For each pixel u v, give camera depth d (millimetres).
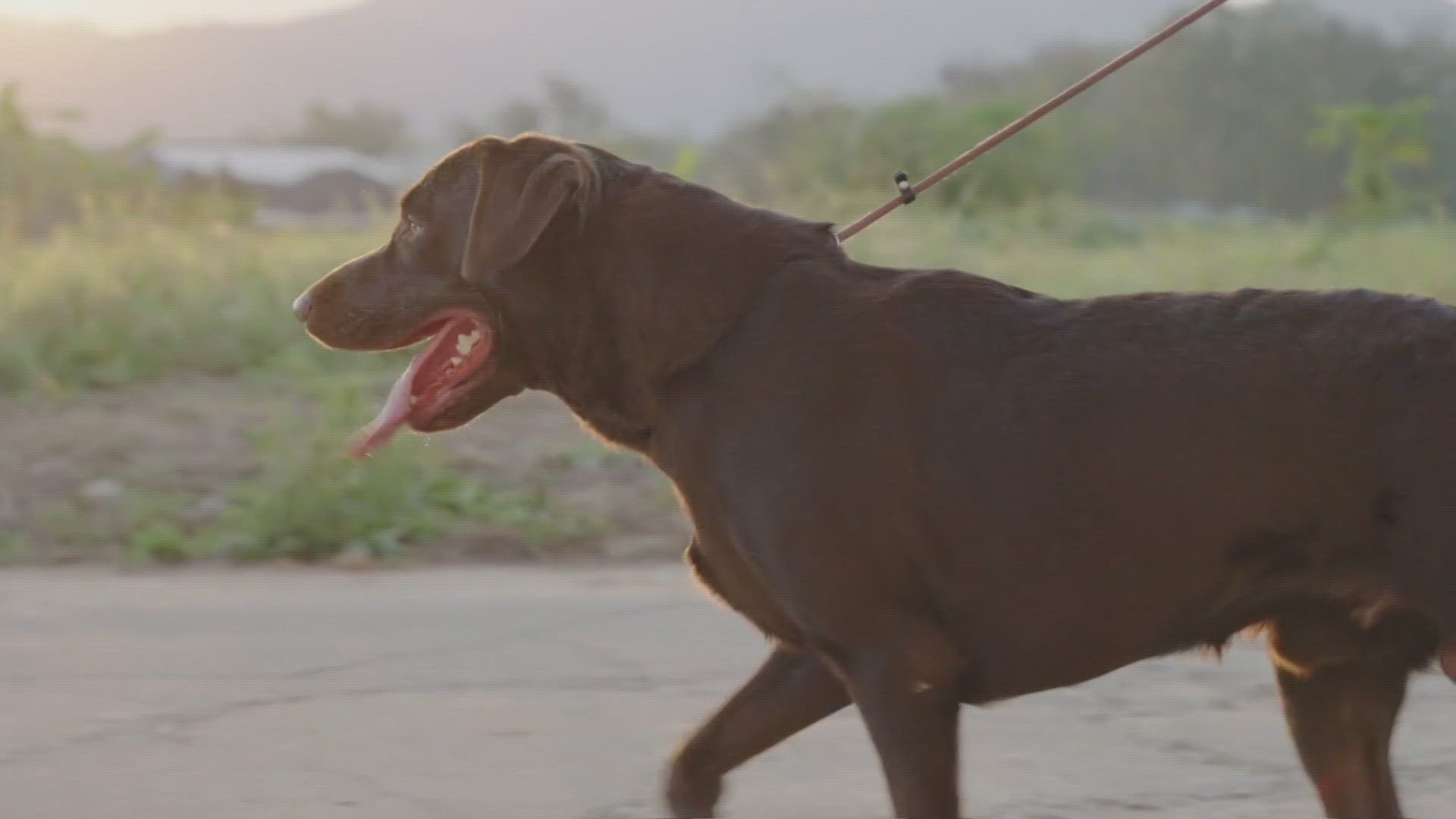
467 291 2738
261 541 4492
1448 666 2559
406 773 3117
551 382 2729
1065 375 2564
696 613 3920
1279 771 3137
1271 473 2512
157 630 3805
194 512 4691
